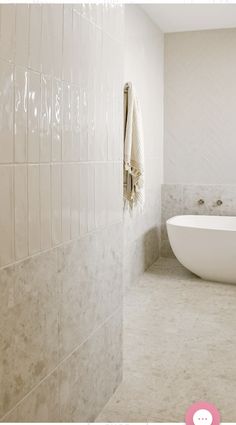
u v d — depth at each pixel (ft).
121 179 8.37
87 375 7.22
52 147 5.87
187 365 9.46
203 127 18.12
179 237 15.24
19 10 5.07
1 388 5.05
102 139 7.44
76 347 6.81
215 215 18.22
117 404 8.00
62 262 6.26
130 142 12.55
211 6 15.16
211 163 18.17
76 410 6.89
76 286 6.71
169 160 18.67
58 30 5.90
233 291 14.47
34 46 5.38
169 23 16.93
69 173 6.35
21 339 5.37
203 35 17.78
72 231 6.50
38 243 5.63
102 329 7.75
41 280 5.74
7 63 4.90
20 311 5.32
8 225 5.03
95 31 7.02
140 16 15.16
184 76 18.15
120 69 8.14
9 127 4.98
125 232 14.40
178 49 18.12
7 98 4.92
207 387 8.60
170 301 13.52
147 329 11.39
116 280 8.32
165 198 18.70
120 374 8.66
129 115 12.53
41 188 5.65
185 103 18.25
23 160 5.26
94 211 7.22
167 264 17.83
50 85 5.76
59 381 6.34
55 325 6.15
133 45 14.51
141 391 8.43
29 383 5.59
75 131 6.48
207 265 15.12
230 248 14.49
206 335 11.04
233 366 9.45
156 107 17.58
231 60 17.52
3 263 4.97
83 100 6.70
